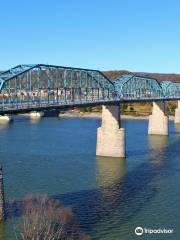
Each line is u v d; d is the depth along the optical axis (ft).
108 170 262.26
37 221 155.02
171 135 455.63
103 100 305.32
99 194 207.31
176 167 274.36
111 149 308.40
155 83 475.72
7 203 183.32
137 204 192.75
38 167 264.52
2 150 323.37
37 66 232.53
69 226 160.56
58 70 258.57
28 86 244.63
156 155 319.06
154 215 178.91
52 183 225.56
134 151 337.72
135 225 167.32
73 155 310.24
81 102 272.92
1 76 209.36
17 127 506.07
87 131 469.57
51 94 277.44
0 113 180.96
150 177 245.24
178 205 192.44
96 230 160.76
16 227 157.07
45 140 384.68
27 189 211.20
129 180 237.04
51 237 143.33
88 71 300.40
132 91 407.44
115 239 153.89
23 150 325.42
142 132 475.72
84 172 255.09
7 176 237.66
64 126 528.22
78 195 204.33
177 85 585.22
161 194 209.56
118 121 310.65
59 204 184.85
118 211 182.70
